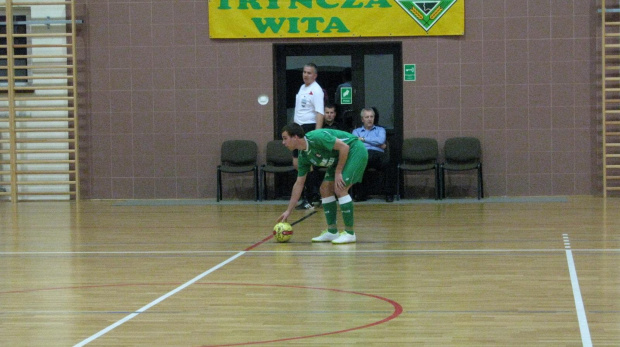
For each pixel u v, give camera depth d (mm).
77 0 13281
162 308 4895
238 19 13039
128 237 8602
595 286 5441
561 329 4223
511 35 12781
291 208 8016
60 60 13414
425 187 12867
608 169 12734
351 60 13109
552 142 12820
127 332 4277
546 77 12781
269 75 13062
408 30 12875
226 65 13109
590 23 12695
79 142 13359
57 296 5348
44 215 11125
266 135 13102
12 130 13227
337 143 7512
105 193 13336
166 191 13266
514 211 10727
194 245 7898
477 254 7016
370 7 12922
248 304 4984
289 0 12992
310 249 7480
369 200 12656
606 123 12617
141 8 13172
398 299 5094
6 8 13148
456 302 4977
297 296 5223
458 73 12867
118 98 13258
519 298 5070
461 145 12680
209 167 13188
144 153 13258
